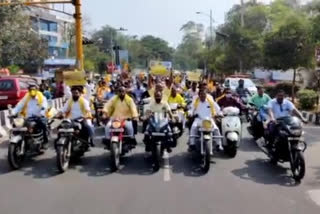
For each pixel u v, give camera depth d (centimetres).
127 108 1085
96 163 1049
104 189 827
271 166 1039
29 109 1088
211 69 6053
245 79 2925
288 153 968
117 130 997
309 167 1030
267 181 899
